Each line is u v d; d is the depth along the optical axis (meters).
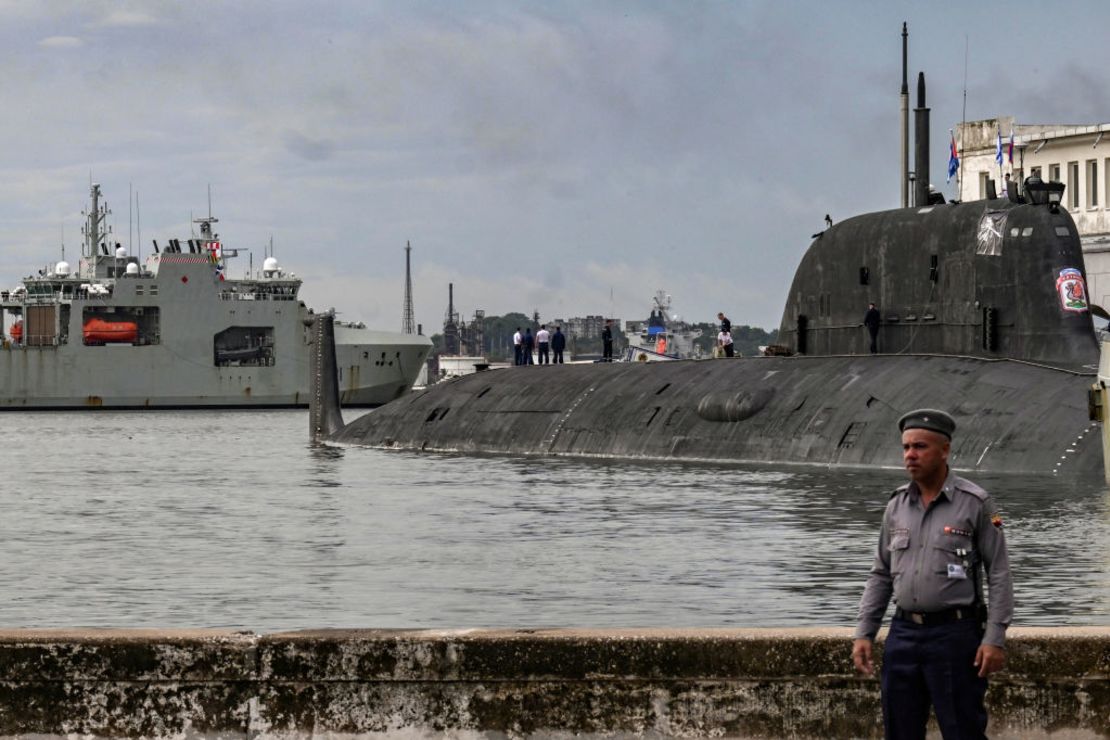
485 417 64.56
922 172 51.16
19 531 37.34
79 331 147.25
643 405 56.78
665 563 29.33
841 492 40.94
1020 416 42.09
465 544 32.91
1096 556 28.22
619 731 13.56
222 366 150.38
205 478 55.19
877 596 11.98
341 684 13.70
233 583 27.88
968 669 11.52
